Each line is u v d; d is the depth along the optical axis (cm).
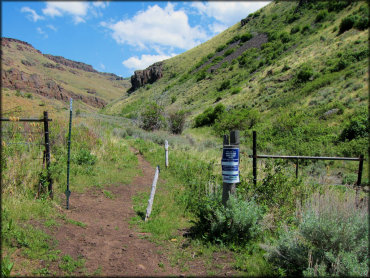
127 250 401
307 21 6166
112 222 520
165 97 7531
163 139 1892
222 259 383
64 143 975
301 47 4553
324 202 403
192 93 6756
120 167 991
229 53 8512
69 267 335
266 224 458
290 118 2170
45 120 557
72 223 477
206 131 3112
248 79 5231
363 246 318
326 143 1578
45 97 3575
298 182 570
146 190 773
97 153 1027
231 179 442
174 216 566
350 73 2466
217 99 4941
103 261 362
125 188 779
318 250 345
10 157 584
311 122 2014
